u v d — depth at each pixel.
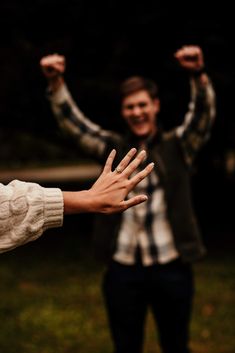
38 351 5.04
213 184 12.79
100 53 9.82
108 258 3.36
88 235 10.76
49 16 9.66
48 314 6.02
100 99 9.95
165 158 3.36
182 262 3.31
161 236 3.31
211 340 5.27
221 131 10.79
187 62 3.37
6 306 6.34
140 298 3.36
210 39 9.23
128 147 3.43
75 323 5.75
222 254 9.06
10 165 34.25
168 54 9.43
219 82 9.38
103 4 9.39
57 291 7.03
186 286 3.35
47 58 3.41
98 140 3.54
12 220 1.83
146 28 9.38
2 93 10.11
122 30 9.57
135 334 3.38
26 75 9.96
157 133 3.42
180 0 9.11
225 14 9.07
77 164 33.28
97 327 5.63
